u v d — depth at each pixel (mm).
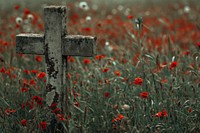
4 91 7266
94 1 19219
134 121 6516
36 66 8797
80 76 7949
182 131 6527
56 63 6410
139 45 8750
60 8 6281
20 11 15984
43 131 6477
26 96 7125
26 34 6562
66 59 6508
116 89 7230
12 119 6605
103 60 8492
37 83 7477
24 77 8273
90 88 7312
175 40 11523
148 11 16766
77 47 6328
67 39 6328
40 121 6535
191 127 6508
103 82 7441
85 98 7059
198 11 16625
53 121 6453
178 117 6562
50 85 6473
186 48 11273
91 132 6562
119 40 11414
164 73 7969
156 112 6707
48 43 6402
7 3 17438
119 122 6488
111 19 13898
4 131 6445
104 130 6559
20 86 7328
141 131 6305
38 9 16422
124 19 15281
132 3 19344
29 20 10641
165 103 6844
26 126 6461
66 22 6453
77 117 6715
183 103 6891
